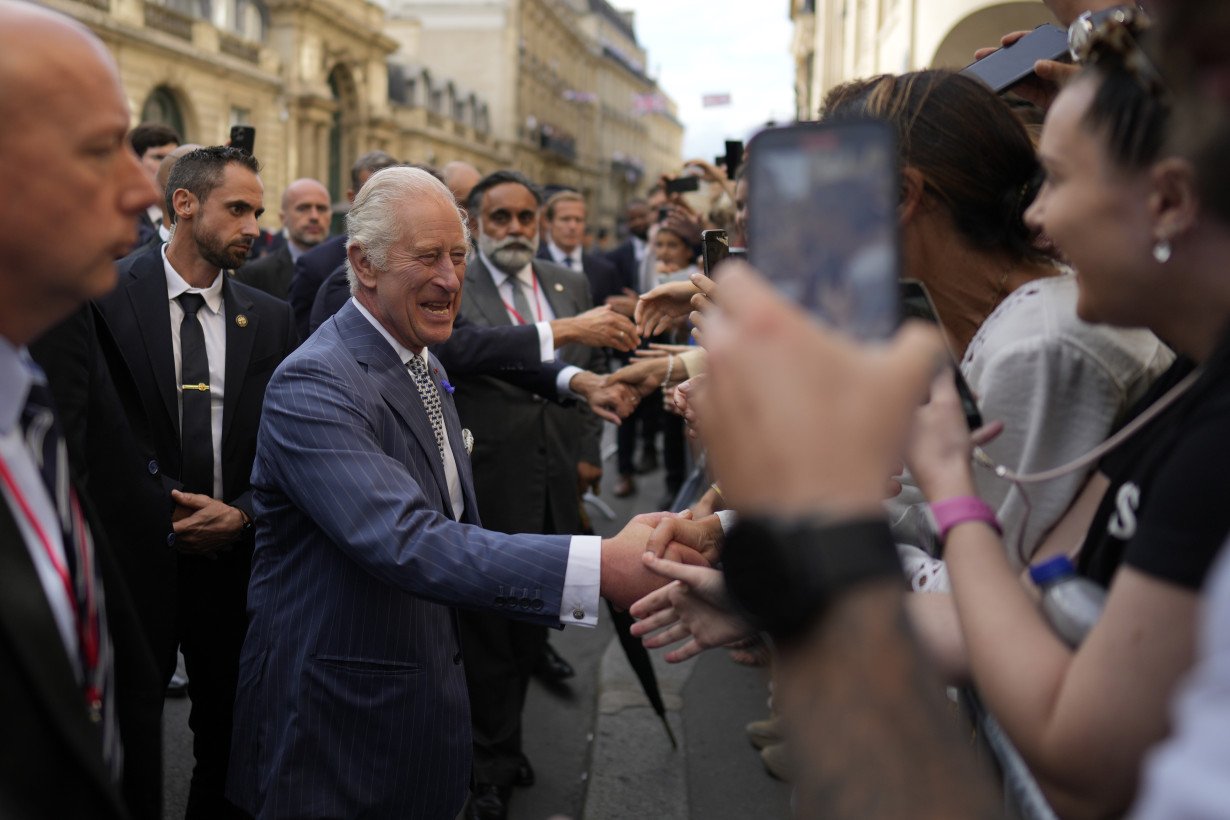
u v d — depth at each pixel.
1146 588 0.71
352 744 1.90
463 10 58.72
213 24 29.77
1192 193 0.73
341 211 7.16
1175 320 0.85
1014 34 2.05
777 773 3.49
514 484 3.47
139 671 1.23
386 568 1.74
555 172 69.69
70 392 2.17
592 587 1.73
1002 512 1.28
